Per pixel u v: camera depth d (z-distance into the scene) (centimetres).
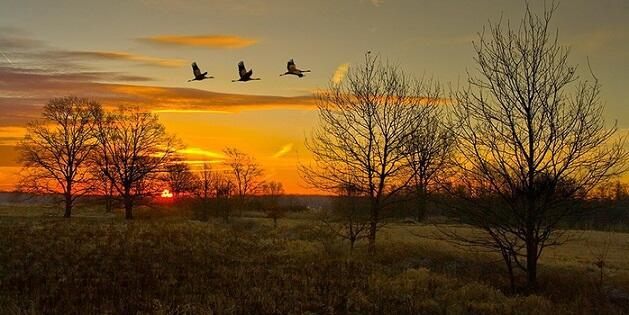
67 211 5688
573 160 1589
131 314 1129
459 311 1355
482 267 2158
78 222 3941
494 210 1723
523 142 1641
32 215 5506
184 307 1164
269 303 1267
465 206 1720
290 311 1212
